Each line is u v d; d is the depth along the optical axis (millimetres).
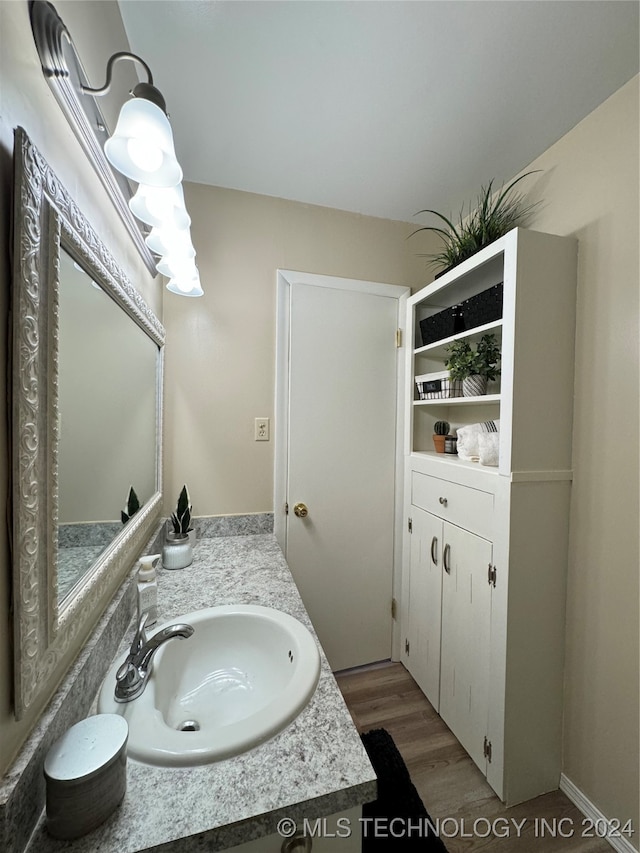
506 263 1179
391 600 1884
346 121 1234
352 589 1818
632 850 1023
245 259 1627
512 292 1151
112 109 852
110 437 857
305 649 803
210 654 922
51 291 525
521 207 1468
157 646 727
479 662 1283
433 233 1910
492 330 1376
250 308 1640
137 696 671
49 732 505
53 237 523
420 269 1895
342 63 1023
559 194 1302
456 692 1406
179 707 816
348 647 1821
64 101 581
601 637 1126
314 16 897
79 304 668
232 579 1188
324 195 1647
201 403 1588
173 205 790
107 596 821
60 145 588
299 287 1698
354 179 1537
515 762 1181
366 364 1812
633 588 1044
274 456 1689
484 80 1076
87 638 696
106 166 752
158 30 934
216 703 835
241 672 908
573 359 1229
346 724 621
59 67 539
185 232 906
